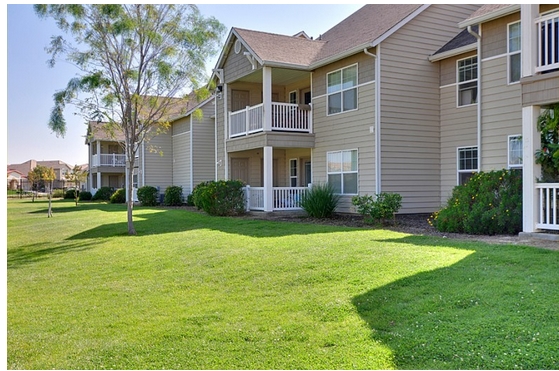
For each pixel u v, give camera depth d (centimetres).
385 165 1440
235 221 1420
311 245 870
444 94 1521
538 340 397
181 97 1351
